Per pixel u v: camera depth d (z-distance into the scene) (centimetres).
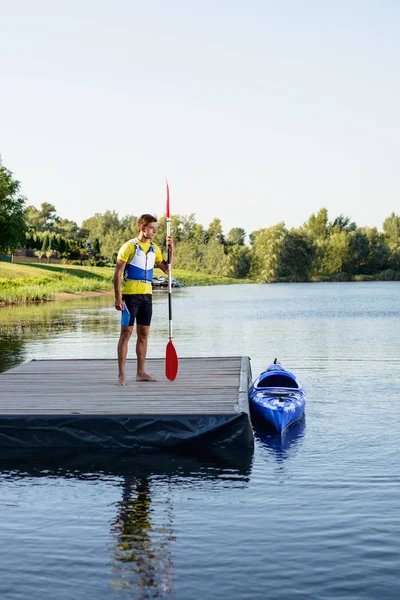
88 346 1944
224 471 744
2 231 6116
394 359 1630
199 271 14112
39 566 519
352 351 1800
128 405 866
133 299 986
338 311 3581
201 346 1938
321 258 13125
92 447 821
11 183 6094
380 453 812
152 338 2173
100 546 553
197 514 619
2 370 1476
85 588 485
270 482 707
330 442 864
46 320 2970
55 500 660
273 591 478
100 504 648
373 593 473
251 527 587
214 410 830
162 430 817
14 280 6000
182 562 523
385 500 649
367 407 1070
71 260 10544
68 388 989
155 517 613
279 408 915
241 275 13550
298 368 1494
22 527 594
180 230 16512
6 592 479
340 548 543
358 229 14288
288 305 4247
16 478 727
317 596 470
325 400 1130
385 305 4184
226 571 507
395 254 13800
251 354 1750
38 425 822
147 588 484
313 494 669
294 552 537
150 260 988
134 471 746
